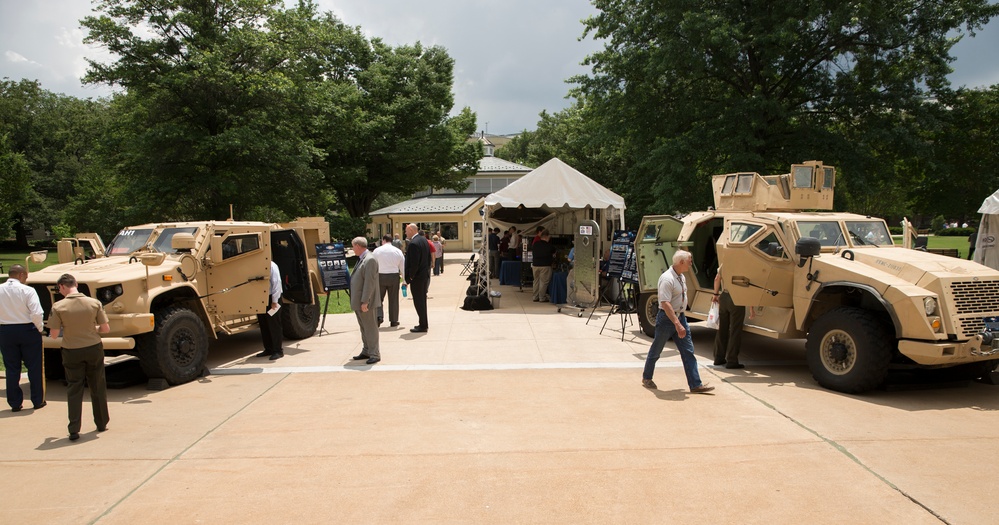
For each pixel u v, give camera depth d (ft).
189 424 19.43
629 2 73.82
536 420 19.20
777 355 29.68
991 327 19.72
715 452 16.15
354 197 117.29
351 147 101.04
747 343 33.04
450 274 79.97
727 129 65.31
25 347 21.36
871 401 20.89
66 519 12.89
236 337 37.01
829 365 22.53
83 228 111.55
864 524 12.10
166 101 67.92
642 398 21.65
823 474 14.58
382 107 103.09
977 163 65.10
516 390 23.03
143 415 20.54
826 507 12.86
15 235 191.62
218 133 69.92
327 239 41.09
